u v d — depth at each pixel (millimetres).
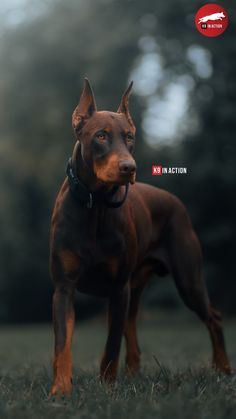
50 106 22859
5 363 7648
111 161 4121
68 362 4281
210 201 19156
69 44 22453
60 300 4504
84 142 4355
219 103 18359
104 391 4031
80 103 4461
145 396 3879
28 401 3826
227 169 18500
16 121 23484
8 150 24047
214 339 5785
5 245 23859
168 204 5691
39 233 24656
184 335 13156
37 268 24172
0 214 24359
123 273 4707
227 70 18203
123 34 20500
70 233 4527
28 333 15961
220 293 19672
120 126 4281
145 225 5332
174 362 7266
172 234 5691
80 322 23844
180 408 3383
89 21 22281
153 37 19875
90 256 4555
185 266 5672
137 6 20625
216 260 19594
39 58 22781
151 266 5703
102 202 4484
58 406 3625
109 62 20812
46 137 23500
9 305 24359
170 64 19438
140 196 5441
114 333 4738
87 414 3412
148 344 10562
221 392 3994
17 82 23172
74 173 4516
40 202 25094
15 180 24906
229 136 18656
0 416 3354
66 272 4547
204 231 19266
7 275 24031
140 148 20609
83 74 22016
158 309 20672
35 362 7582
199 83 18938
